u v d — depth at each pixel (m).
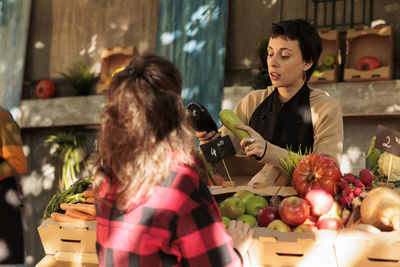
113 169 1.00
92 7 6.41
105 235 1.04
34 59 6.62
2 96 6.11
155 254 0.98
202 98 5.30
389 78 4.64
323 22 5.35
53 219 1.58
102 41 6.34
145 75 0.99
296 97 2.06
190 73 5.37
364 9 5.14
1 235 2.51
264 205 1.54
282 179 1.78
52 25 6.58
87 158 5.95
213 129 1.98
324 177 1.54
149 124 0.98
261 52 5.07
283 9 5.60
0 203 2.53
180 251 0.99
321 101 2.03
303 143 2.04
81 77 6.08
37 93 6.23
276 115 2.11
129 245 0.99
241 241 1.23
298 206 1.41
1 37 6.16
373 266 1.24
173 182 0.99
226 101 5.21
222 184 1.78
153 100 0.98
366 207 1.40
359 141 5.08
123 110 0.98
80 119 5.80
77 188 1.77
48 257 1.53
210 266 0.97
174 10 5.49
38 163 6.41
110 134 1.00
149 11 6.15
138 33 6.18
